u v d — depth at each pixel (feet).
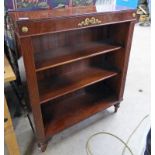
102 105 5.06
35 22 2.81
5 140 3.44
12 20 3.24
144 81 7.13
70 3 4.38
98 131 4.89
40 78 4.49
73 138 4.69
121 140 4.62
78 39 4.53
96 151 4.35
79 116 4.68
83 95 5.45
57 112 4.80
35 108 3.64
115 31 4.57
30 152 4.32
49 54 3.96
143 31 12.93
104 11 3.57
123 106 5.79
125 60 4.60
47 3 4.09
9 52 4.21
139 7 14.60
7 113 3.15
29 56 3.03
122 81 4.97
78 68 4.97
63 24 3.09
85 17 3.28
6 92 6.09
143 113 5.50
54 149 4.41
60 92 4.05
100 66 5.14
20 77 4.00
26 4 3.90
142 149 4.33
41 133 4.05
